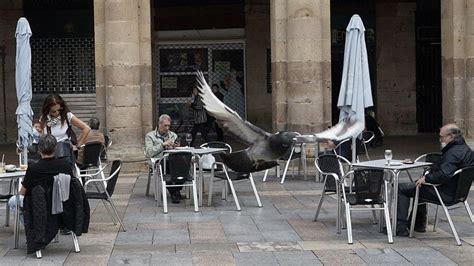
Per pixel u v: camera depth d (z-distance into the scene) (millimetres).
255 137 12562
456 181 10148
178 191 13445
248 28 25328
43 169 9312
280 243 10008
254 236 10469
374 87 25688
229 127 12477
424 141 23531
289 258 9172
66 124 11102
